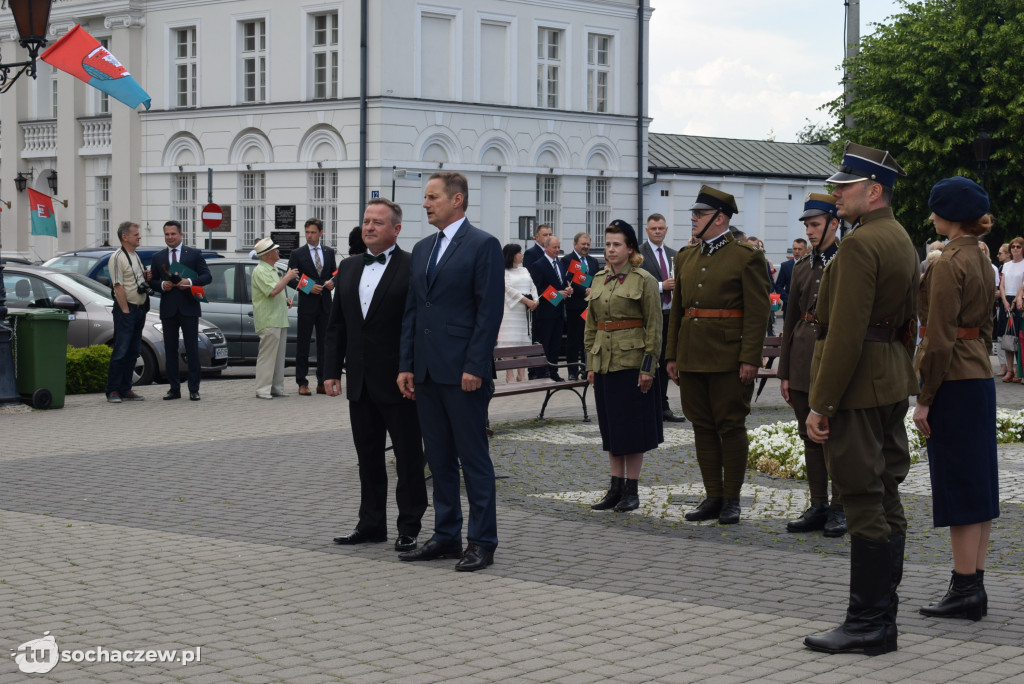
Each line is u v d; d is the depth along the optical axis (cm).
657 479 1095
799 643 610
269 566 767
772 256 4359
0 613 660
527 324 1748
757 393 1758
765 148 4469
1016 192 3350
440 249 782
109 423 1428
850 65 3266
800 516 936
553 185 3803
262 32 3641
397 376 805
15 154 4231
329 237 3509
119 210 3919
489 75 3622
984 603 658
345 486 1038
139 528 872
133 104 1741
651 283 941
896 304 611
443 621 649
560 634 625
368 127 3403
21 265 1956
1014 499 1016
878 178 614
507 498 1005
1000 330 2047
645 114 3991
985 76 3288
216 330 1931
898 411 631
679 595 701
